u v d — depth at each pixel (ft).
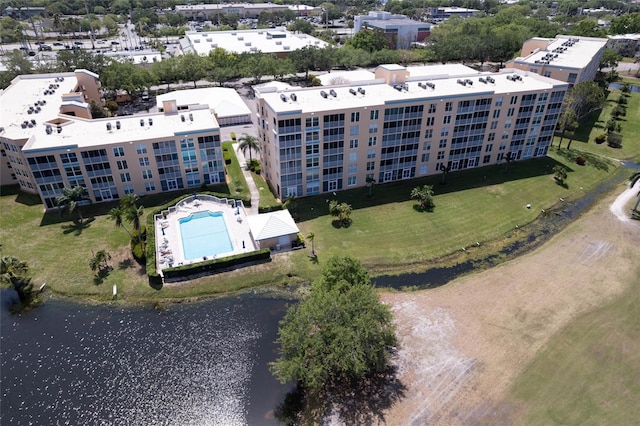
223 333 175.94
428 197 253.24
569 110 334.03
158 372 159.33
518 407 142.82
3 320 181.88
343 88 286.66
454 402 144.97
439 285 201.36
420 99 261.65
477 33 623.77
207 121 277.85
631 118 394.32
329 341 143.84
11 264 187.52
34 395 151.12
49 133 257.75
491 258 219.61
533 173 300.81
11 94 328.29
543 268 209.67
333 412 143.33
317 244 226.58
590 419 138.51
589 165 314.35
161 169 264.93
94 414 145.07
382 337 147.33
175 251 217.56
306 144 250.16
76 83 361.71
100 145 243.81
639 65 574.56
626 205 263.08
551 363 158.20
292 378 156.25
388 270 211.41
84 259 214.48
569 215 255.50
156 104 428.97
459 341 168.86
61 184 248.11
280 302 191.93
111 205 258.16
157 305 189.67
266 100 256.52
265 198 266.98
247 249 219.82
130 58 497.05
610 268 207.51
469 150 298.35
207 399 150.00
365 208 257.75
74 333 175.94
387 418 140.56
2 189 274.16
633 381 150.82
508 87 297.53
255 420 143.43
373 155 272.10
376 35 606.96
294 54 510.99
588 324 174.91
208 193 261.44
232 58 498.28
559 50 437.99
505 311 183.11
